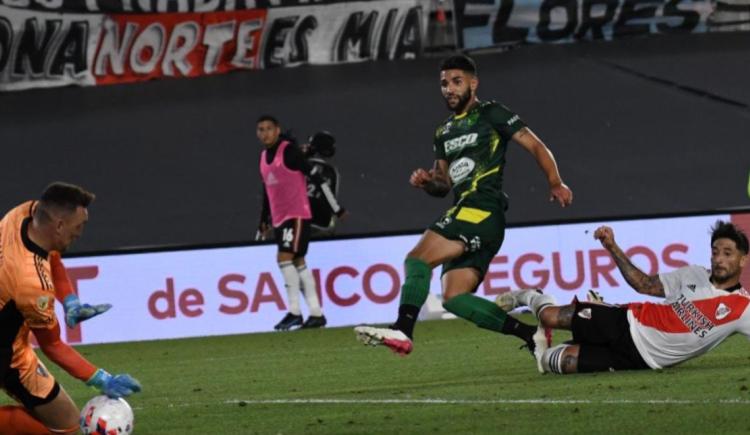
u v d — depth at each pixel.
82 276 48.88
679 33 75.88
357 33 74.88
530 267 48.75
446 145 29.23
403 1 75.00
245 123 73.12
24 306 20.61
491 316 28.98
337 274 49.53
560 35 75.75
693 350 27.17
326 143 50.06
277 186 47.22
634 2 75.44
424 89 74.19
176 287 49.06
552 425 20.94
